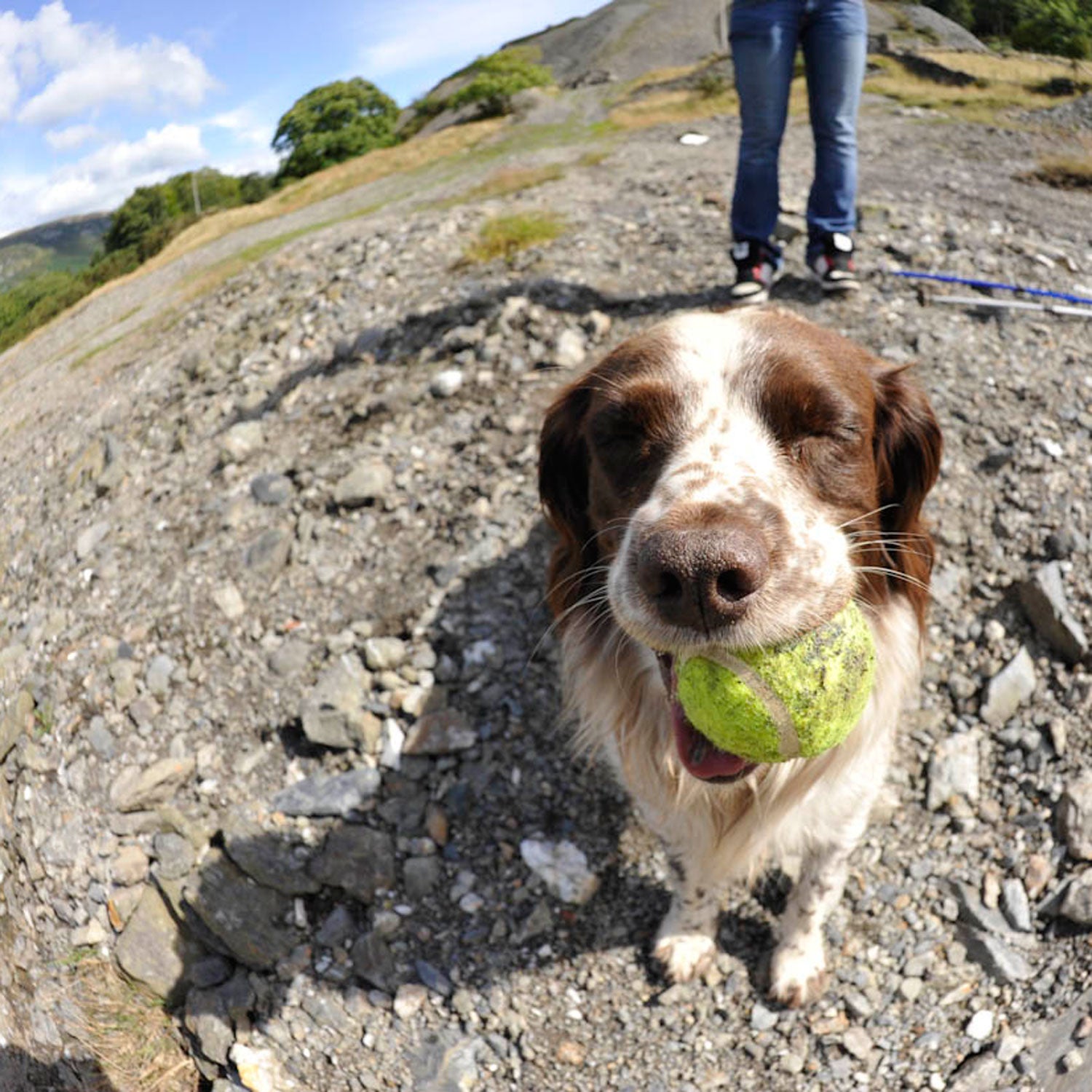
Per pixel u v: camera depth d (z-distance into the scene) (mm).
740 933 412
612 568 283
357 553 530
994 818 409
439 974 405
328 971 413
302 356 725
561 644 439
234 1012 413
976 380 555
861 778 357
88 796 476
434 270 782
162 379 797
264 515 568
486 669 469
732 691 263
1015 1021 356
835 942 394
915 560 360
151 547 585
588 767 441
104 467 692
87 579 583
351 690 462
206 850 442
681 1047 378
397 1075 387
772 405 299
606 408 319
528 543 513
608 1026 386
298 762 459
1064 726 419
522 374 615
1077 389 544
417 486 555
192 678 500
